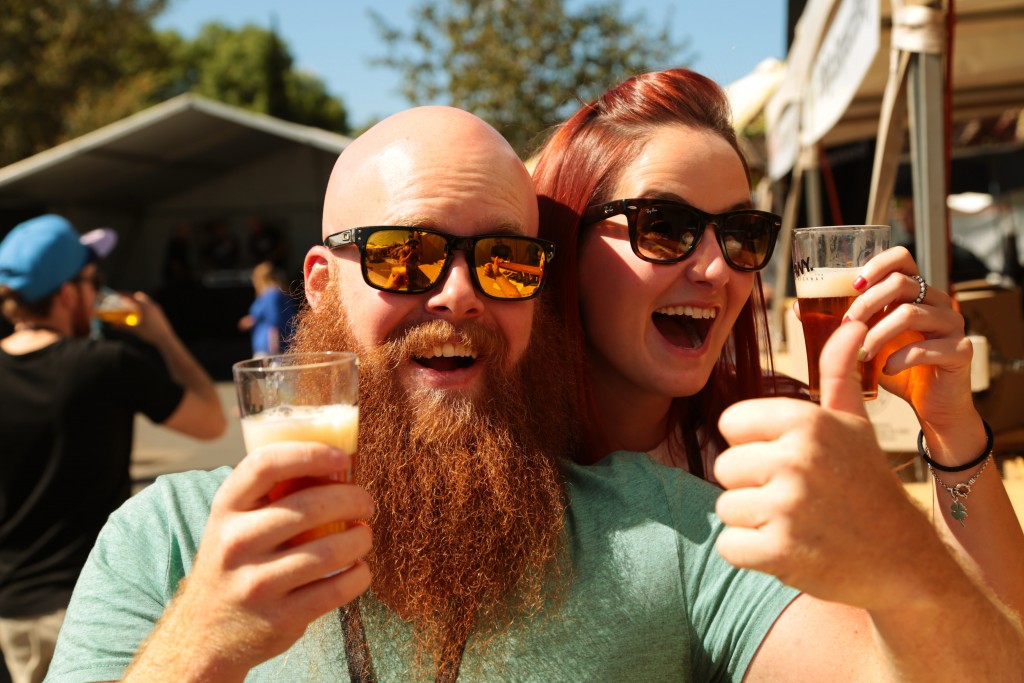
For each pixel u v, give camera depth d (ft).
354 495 3.75
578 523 5.43
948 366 5.32
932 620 3.59
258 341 39.91
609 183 7.04
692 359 7.09
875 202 10.15
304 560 3.60
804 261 5.58
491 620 5.12
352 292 5.75
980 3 11.37
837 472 3.31
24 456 10.76
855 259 5.38
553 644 5.02
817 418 3.37
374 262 5.53
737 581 5.03
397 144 5.73
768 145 26.14
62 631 5.27
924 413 5.61
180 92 181.47
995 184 41.04
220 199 74.59
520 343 5.83
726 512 3.42
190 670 3.76
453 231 5.55
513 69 52.44
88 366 11.07
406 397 5.61
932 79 8.94
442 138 5.72
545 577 5.16
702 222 6.82
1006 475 9.20
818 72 14.39
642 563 5.16
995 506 5.60
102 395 11.12
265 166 73.77
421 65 55.06
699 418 8.07
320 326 6.02
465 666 5.05
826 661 4.50
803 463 3.28
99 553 5.45
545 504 5.35
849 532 3.30
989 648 3.71
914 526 3.50
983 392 10.47
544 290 7.23
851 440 3.41
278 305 39.93
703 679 5.06
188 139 60.39
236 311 76.59
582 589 5.13
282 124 58.39
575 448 6.79
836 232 5.41
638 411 7.66
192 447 34.55
